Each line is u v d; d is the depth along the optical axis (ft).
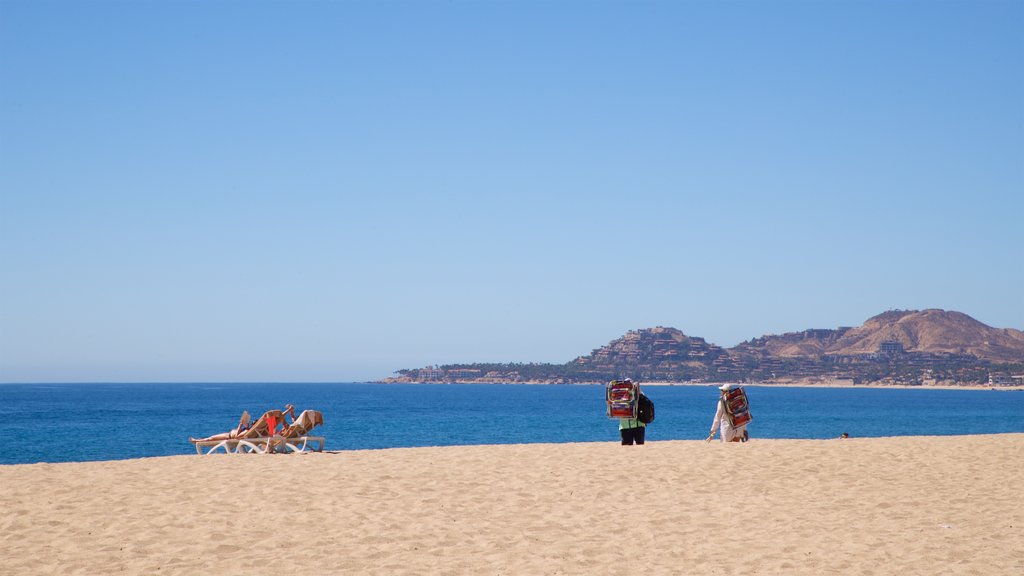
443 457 53.52
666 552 29.81
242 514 35.32
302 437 62.23
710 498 39.93
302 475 44.93
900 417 330.95
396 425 242.99
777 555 29.37
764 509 37.55
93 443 162.91
